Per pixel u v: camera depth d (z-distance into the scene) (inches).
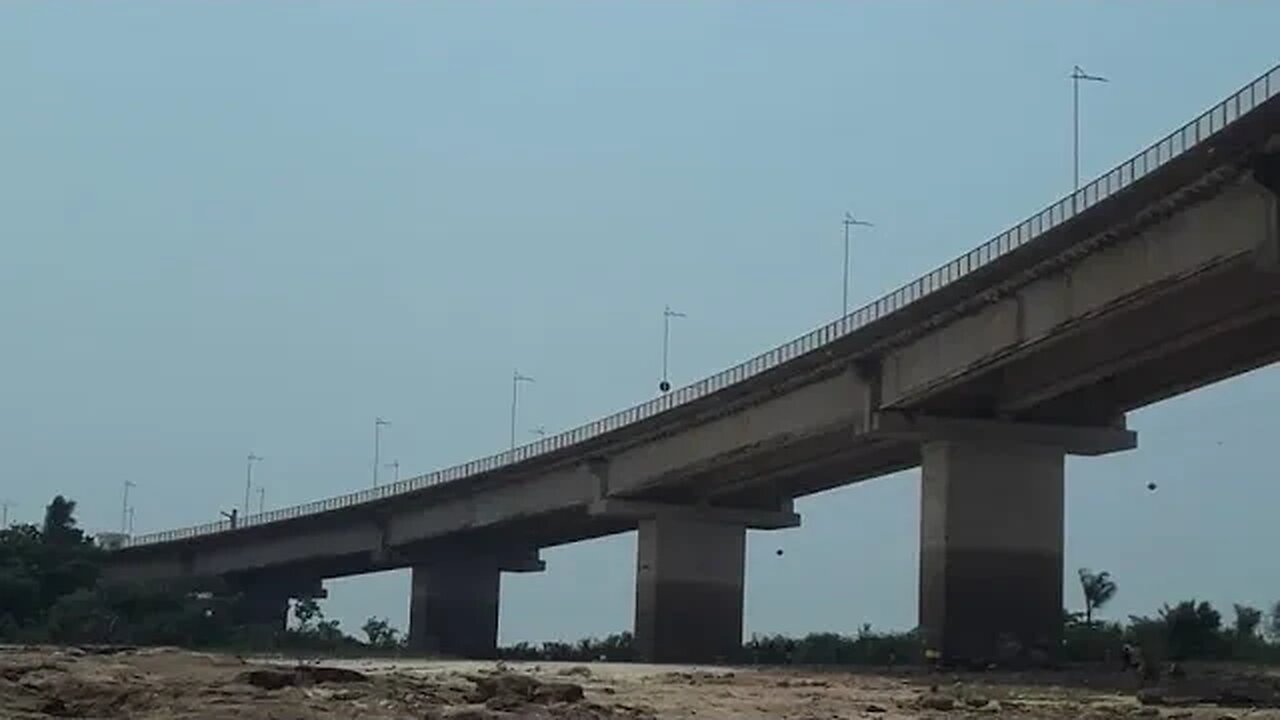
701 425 4033.0
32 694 1428.4
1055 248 2554.1
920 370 3058.6
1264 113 2020.2
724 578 4542.3
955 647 3063.5
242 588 7076.8
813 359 3368.6
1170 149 2240.4
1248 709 1834.4
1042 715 1679.4
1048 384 2903.5
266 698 1400.1
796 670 3041.3
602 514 4485.7
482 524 5275.6
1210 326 2469.2
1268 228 2100.1
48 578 5526.6
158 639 5044.3
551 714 1393.9
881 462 3905.0
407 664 3270.2
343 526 6067.9
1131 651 2854.3
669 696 1875.0
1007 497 3127.5
